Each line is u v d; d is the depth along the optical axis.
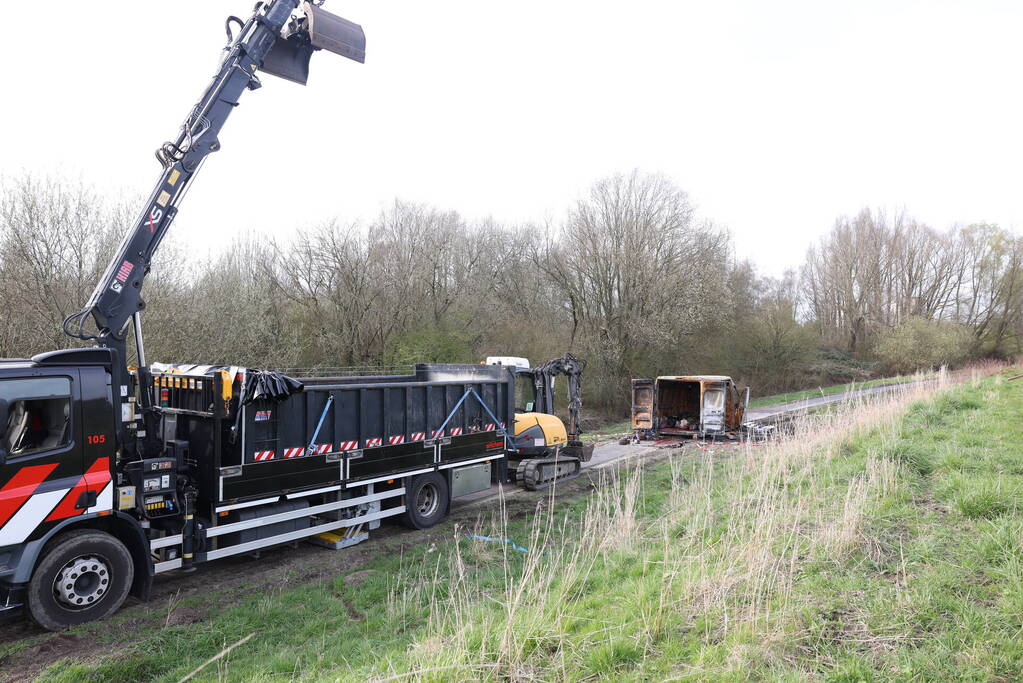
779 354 36.72
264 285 23.34
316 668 4.95
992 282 47.53
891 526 5.85
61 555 5.77
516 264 33.72
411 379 11.94
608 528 6.96
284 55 8.39
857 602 4.41
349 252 25.50
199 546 6.92
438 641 4.43
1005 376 19.31
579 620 4.76
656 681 3.74
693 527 6.52
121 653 5.32
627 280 29.23
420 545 8.58
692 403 19.50
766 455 8.96
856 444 9.51
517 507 10.78
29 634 5.71
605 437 19.50
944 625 4.01
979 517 5.81
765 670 3.69
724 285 30.00
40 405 5.79
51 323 14.09
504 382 11.21
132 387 6.81
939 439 8.93
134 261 7.03
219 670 4.85
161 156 7.43
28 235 14.24
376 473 8.71
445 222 29.62
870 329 50.50
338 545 8.45
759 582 4.64
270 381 7.21
